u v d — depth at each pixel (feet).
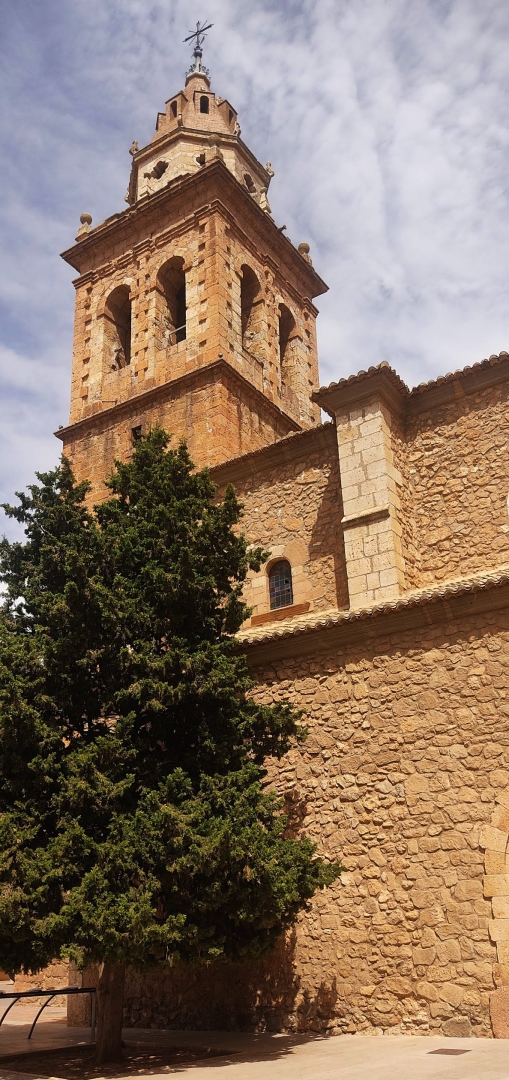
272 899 33.58
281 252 94.79
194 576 38.55
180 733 38.52
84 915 29.99
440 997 35.24
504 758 36.73
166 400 78.07
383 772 39.96
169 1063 32.65
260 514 58.90
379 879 38.45
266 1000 40.29
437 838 37.42
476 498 50.98
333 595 53.11
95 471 80.69
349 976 37.96
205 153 94.43
